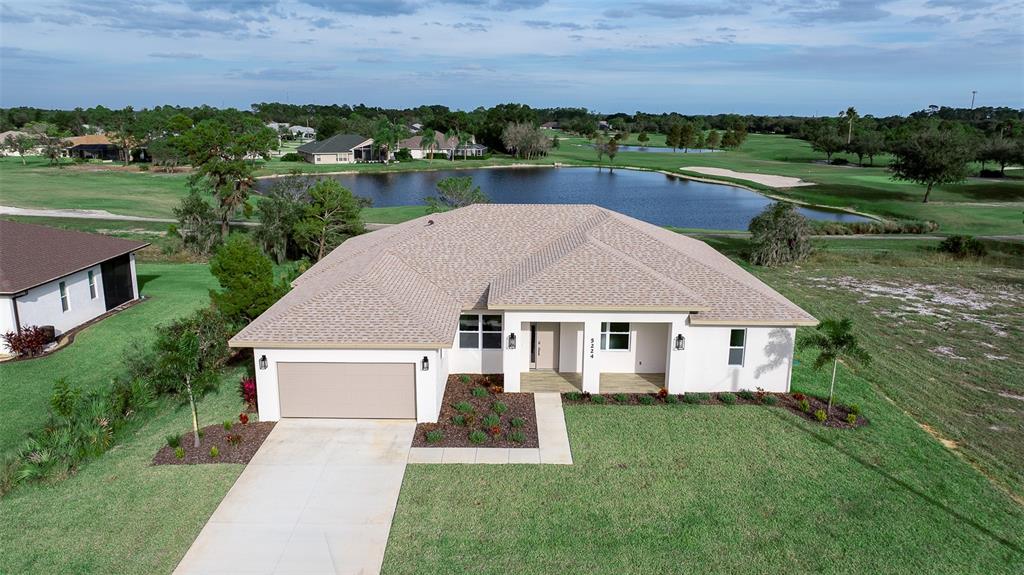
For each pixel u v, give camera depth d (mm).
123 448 17641
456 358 23266
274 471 16484
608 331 22984
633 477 16375
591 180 112500
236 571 12859
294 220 44875
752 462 17188
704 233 57875
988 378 23562
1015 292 36406
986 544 13922
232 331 24047
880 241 52875
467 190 57688
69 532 13961
